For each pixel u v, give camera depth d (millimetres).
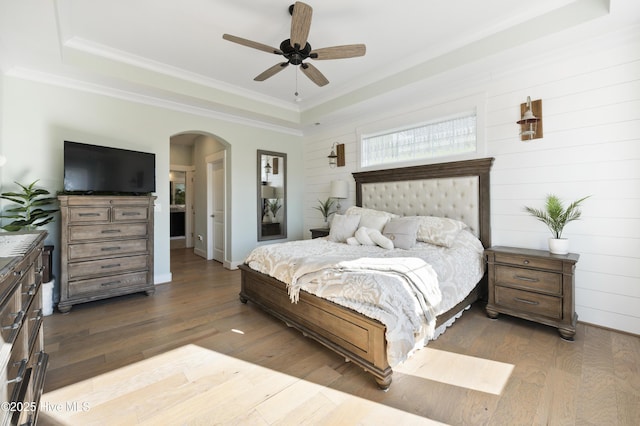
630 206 2426
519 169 3000
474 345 2289
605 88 2520
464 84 3342
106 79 3238
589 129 2600
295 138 5688
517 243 3027
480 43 2838
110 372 1938
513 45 2631
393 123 4156
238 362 2076
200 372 1949
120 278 3279
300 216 5777
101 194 3398
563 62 2725
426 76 3252
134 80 3307
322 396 1715
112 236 3217
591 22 2262
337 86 4094
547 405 1611
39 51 2668
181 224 8289
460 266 2670
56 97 3221
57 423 1492
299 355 2176
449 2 2398
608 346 2246
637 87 2381
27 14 2135
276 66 2596
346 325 2020
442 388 1776
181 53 3162
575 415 1531
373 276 1980
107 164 3297
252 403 1653
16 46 2578
